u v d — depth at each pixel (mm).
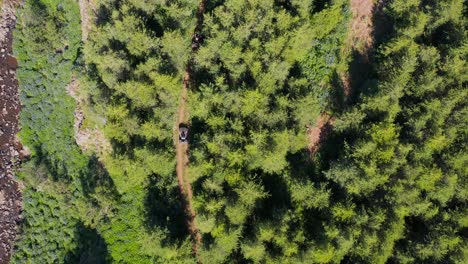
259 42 62656
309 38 64688
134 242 72375
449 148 61938
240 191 62094
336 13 64688
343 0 65438
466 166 60750
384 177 60094
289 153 68875
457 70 60531
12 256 74875
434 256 59062
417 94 61938
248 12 61094
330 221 60562
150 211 71500
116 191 73375
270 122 63250
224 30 62875
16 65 77875
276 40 61375
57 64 74562
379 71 64250
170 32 62656
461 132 61969
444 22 62469
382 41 67750
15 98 77875
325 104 69562
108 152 73312
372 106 61750
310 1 63688
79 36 74062
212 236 64750
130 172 66312
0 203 76688
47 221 75250
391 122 61469
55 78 75188
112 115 64500
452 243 58094
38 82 76188
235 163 63594
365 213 59688
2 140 77375
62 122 75562
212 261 64688
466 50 60125
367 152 60469
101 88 67438
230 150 63094
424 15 60562
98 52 65875
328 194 61938
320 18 65062
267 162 62969
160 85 63594
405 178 60281
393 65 62562
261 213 65188
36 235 75312
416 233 62375
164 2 65188
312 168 69188
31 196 76375
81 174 74688
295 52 64750
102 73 66312
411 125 61656
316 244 59438
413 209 60719
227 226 62562
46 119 76250
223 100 63875
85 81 66938
